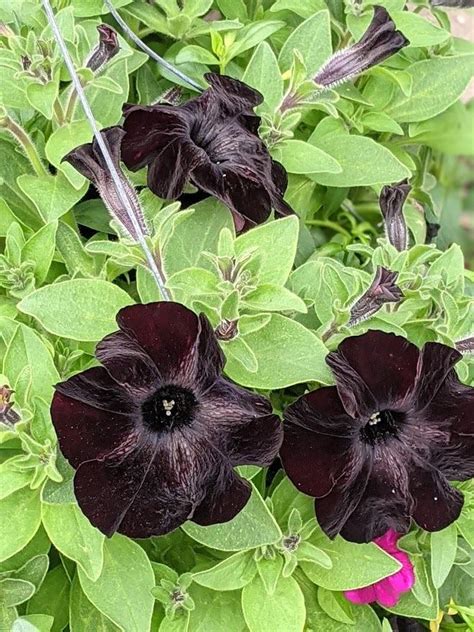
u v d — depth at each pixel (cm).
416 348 17
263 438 16
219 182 19
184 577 19
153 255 18
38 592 21
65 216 22
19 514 18
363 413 17
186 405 17
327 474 17
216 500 16
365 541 18
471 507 20
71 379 16
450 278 21
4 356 19
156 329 16
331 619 21
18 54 20
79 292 18
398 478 18
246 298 18
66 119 21
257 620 19
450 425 18
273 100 23
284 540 19
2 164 23
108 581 18
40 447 17
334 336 19
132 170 19
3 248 23
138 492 16
